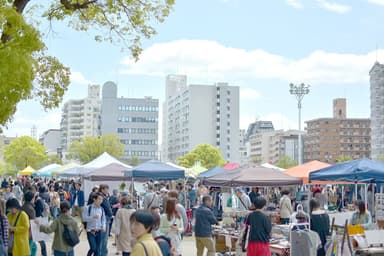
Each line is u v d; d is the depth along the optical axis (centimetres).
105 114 12600
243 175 1393
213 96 13100
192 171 3131
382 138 12525
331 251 975
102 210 1170
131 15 1048
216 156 9844
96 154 8975
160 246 548
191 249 1556
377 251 931
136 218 473
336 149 13438
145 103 12838
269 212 1719
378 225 1093
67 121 14875
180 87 16025
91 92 15412
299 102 5238
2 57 643
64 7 1024
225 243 1298
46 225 1052
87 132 14438
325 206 2134
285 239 1176
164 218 1001
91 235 1149
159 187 2391
